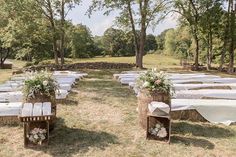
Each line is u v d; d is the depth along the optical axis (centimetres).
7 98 863
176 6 2612
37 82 643
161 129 622
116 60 4091
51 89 659
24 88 644
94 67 2402
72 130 671
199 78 1488
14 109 707
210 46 2773
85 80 1571
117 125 709
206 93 957
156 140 617
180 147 585
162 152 562
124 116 784
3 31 2678
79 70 2238
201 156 548
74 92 1132
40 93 640
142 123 684
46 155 546
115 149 573
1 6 2292
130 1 2431
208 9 2627
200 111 759
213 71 2564
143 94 676
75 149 571
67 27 2439
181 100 820
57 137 627
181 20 2802
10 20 2383
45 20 2333
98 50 6081
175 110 759
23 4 2222
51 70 2230
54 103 669
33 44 2959
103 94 1102
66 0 2331
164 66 3256
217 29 2712
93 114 804
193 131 676
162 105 620
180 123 731
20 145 587
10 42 2614
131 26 2509
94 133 654
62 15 2348
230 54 2653
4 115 704
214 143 609
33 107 602
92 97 1038
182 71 2383
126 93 1128
